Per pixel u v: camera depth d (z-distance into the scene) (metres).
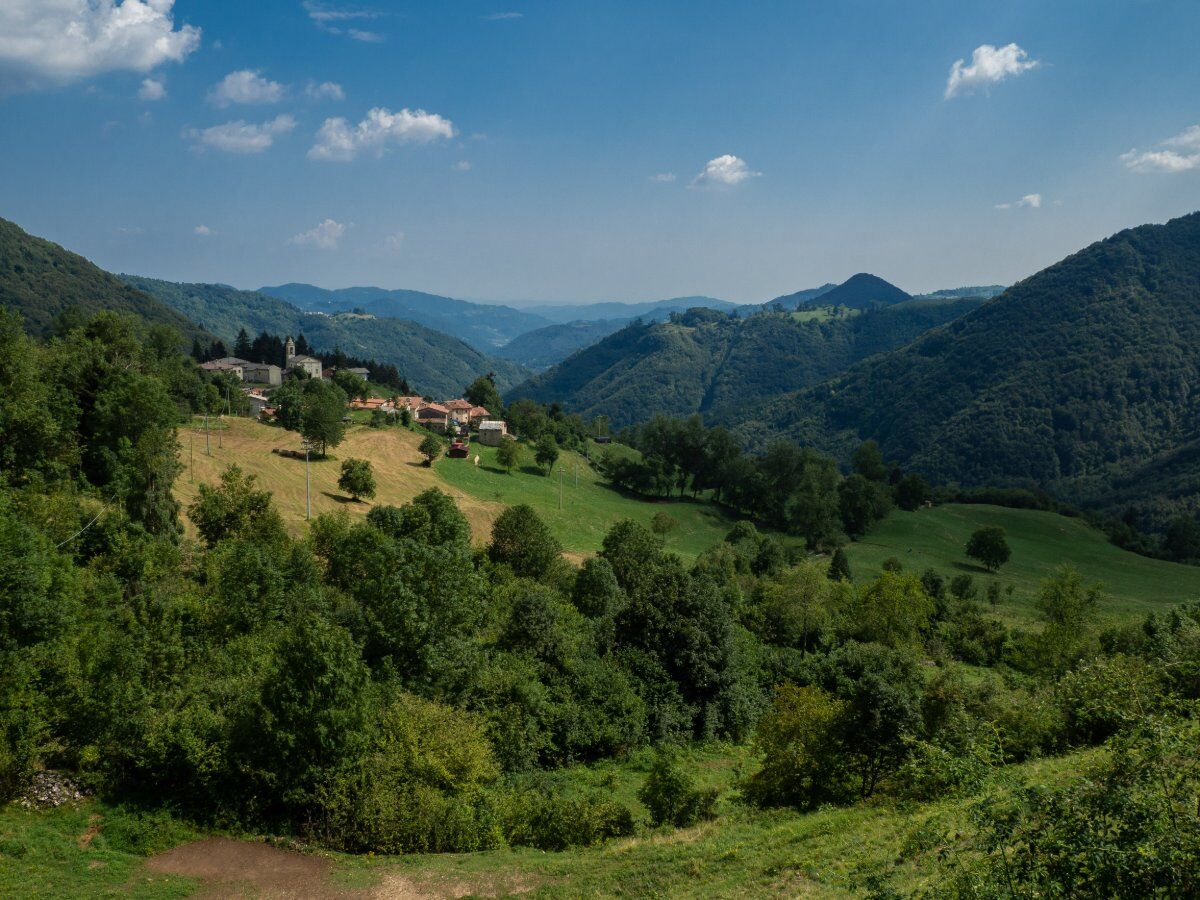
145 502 52.75
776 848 22.50
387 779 26.02
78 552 43.19
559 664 42.50
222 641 37.16
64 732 26.55
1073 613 66.50
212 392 119.81
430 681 35.22
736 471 160.75
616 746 40.16
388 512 66.31
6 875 20.09
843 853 20.41
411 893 21.56
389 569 37.94
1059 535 154.00
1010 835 11.01
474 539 96.19
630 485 165.25
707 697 46.41
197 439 101.31
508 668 39.38
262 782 25.70
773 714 32.16
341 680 26.45
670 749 31.20
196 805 25.42
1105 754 20.23
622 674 43.72
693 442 166.38
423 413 163.88
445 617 36.28
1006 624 84.00
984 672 66.25
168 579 42.16
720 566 90.62
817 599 71.50
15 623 26.27
